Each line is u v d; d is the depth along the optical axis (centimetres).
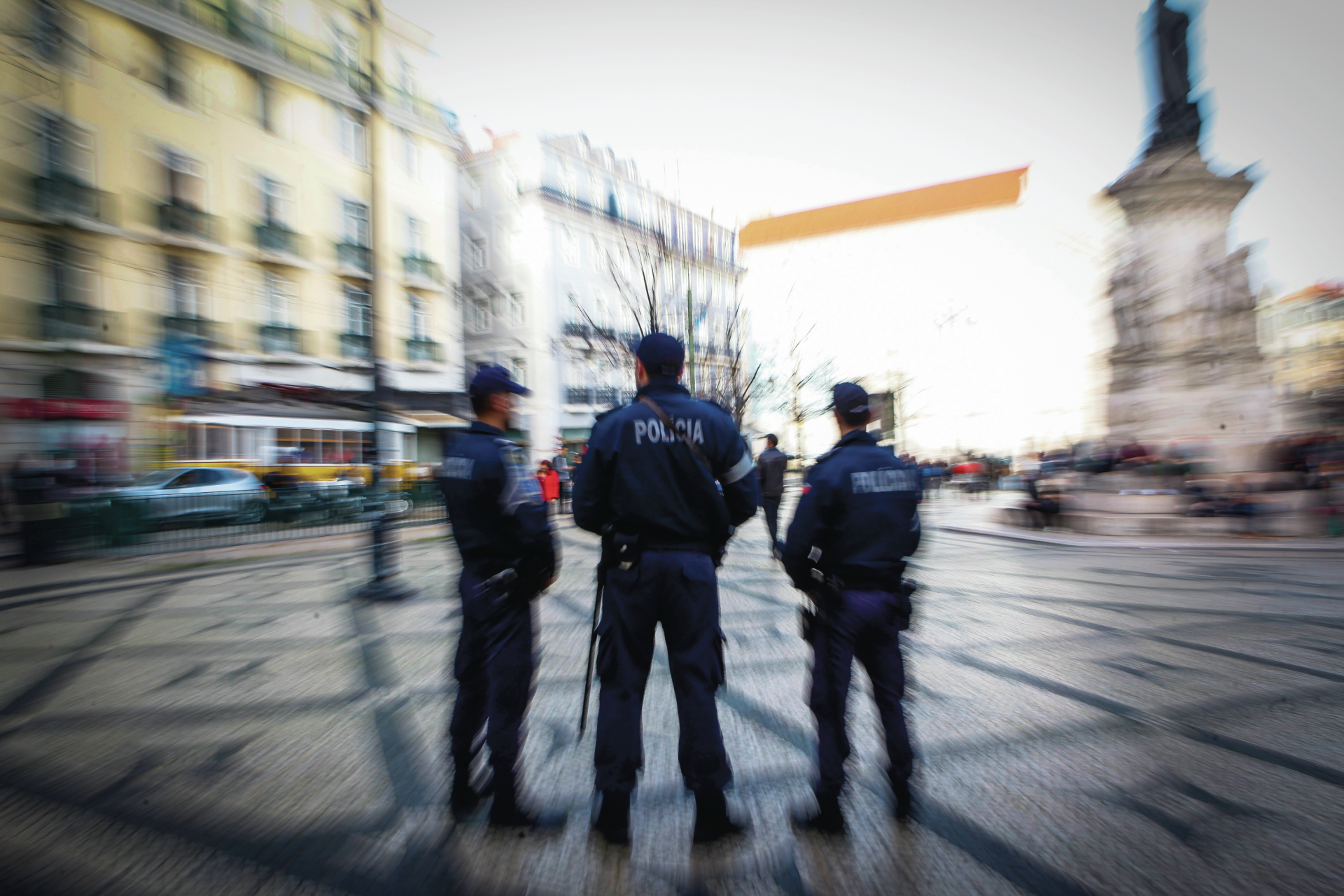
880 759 293
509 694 239
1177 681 394
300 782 273
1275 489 1240
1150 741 308
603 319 3425
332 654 461
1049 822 240
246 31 2136
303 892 201
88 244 1833
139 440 1838
